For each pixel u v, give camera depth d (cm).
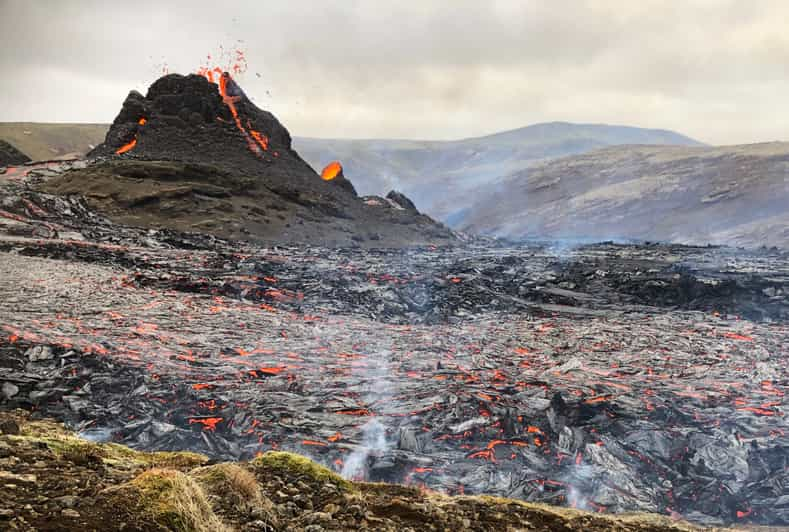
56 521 461
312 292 3869
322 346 2514
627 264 5900
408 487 778
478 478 1327
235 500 620
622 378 2175
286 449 1421
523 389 1909
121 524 475
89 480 561
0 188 7750
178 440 1440
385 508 682
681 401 1891
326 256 6328
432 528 652
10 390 1650
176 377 1838
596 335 3080
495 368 2255
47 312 2616
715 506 1353
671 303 4381
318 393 1828
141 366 1903
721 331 3272
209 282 3772
